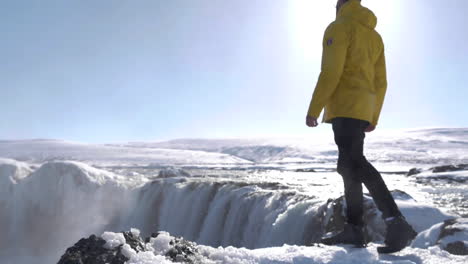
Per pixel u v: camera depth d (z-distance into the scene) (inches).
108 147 5940.0
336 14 114.5
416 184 989.8
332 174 1724.9
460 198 695.7
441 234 192.7
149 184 679.7
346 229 108.9
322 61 105.0
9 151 5477.4
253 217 481.1
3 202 662.5
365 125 106.4
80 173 673.6
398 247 97.8
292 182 1127.0
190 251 96.6
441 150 5644.7
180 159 4995.1
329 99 107.3
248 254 95.3
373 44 108.5
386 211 101.0
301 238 386.6
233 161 5064.0
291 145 7194.9
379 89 113.8
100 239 94.6
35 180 672.4
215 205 568.4
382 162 4495.6
